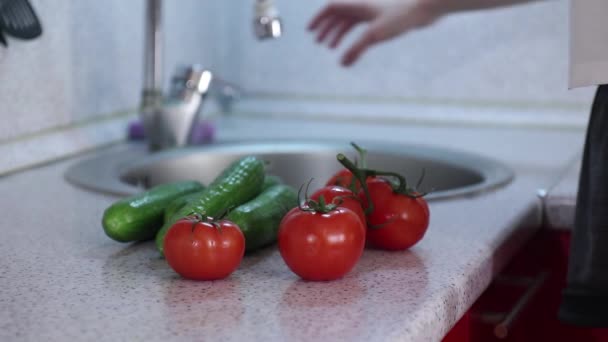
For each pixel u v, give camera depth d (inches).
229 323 31.6
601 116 37.4
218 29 80.0
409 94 76.6
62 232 41.4
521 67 73.0
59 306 32.9
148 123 60.9
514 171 55.2
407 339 31.1
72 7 59.1
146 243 39.9
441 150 61.6
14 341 30.1
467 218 44.4
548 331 49.6
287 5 78.2
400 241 38.8
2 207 45.6
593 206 36.9
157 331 30.9
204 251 34.6
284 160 63.5
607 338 48.1
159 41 60.3
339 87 78.5
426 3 58.1
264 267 37.1
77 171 53.4
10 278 35.5
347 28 61.8
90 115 62.0
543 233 49.4
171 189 40.8
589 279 36.9
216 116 78.5
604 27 36.9
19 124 55.2
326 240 34.7
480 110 74.2
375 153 62.4
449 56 74.9
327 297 34.0
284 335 30.7
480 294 38.9
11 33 52.9
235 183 39.2
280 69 79.7
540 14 71.7
